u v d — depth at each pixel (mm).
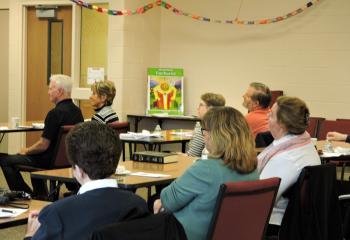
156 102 7891
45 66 8281
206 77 7887
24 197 2580
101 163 1843
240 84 7648
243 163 2350
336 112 7012
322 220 2895
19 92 8398
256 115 4820
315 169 2826
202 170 2342
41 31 8305
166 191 2428
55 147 4676
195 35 7945
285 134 3043
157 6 8117
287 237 2787
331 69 7023
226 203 2162
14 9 8383
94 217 1741
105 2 7684
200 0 7848
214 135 2379
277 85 7379
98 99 5453
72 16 8008
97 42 7906
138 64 7883
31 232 2145
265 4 7398
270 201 2373
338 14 6957
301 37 7199
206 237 2223
